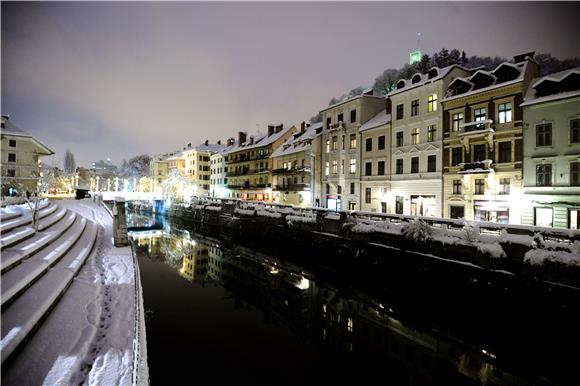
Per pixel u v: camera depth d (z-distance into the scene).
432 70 31.22
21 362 6.43
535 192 23.02
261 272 24.80
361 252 21.81
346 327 15.19
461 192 27.67
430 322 15.75
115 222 18.30
